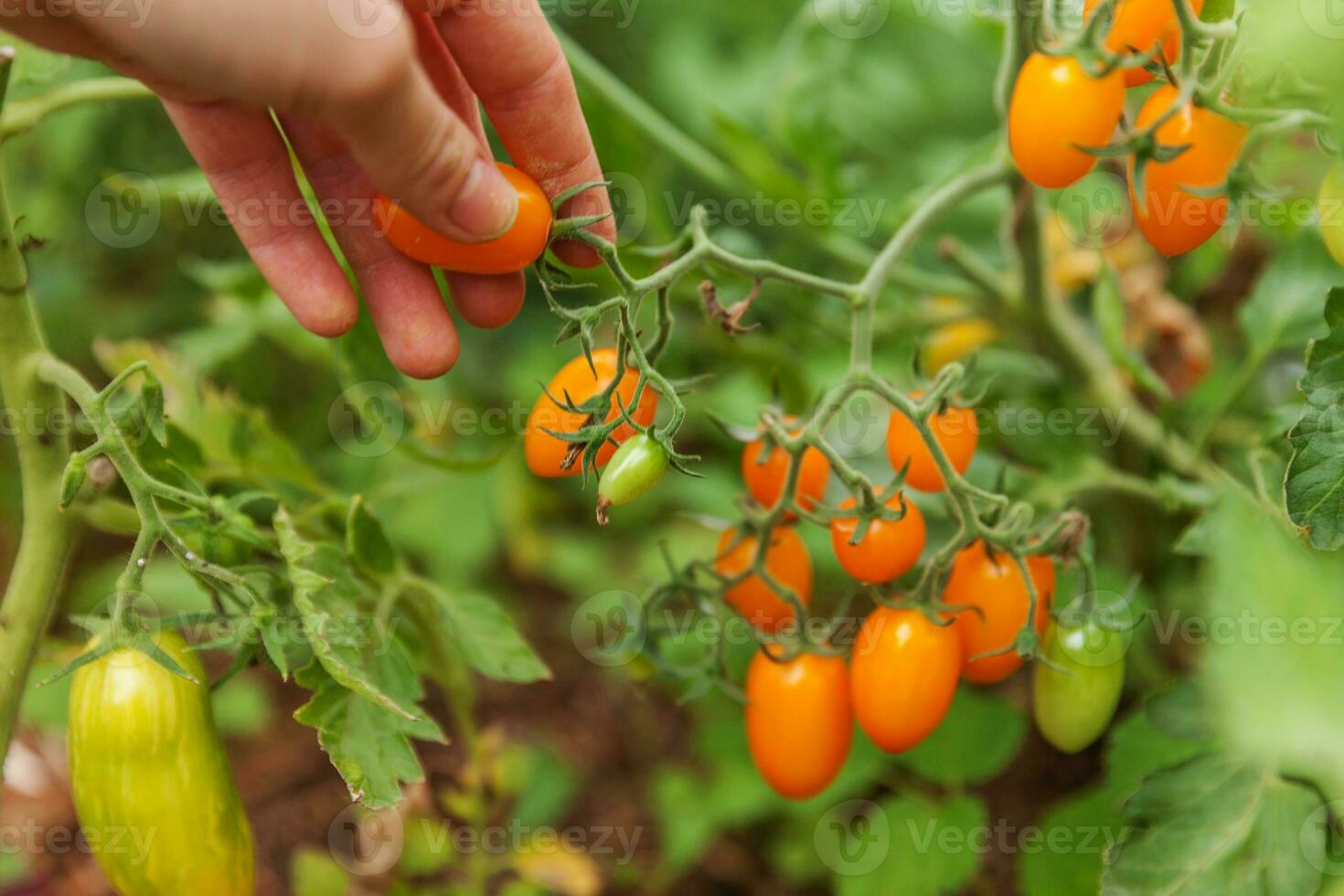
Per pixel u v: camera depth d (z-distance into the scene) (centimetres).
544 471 45
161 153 74
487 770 58
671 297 60
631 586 69
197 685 44
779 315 65
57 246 77
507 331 76
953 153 74
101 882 64
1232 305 70
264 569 47
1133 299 63
